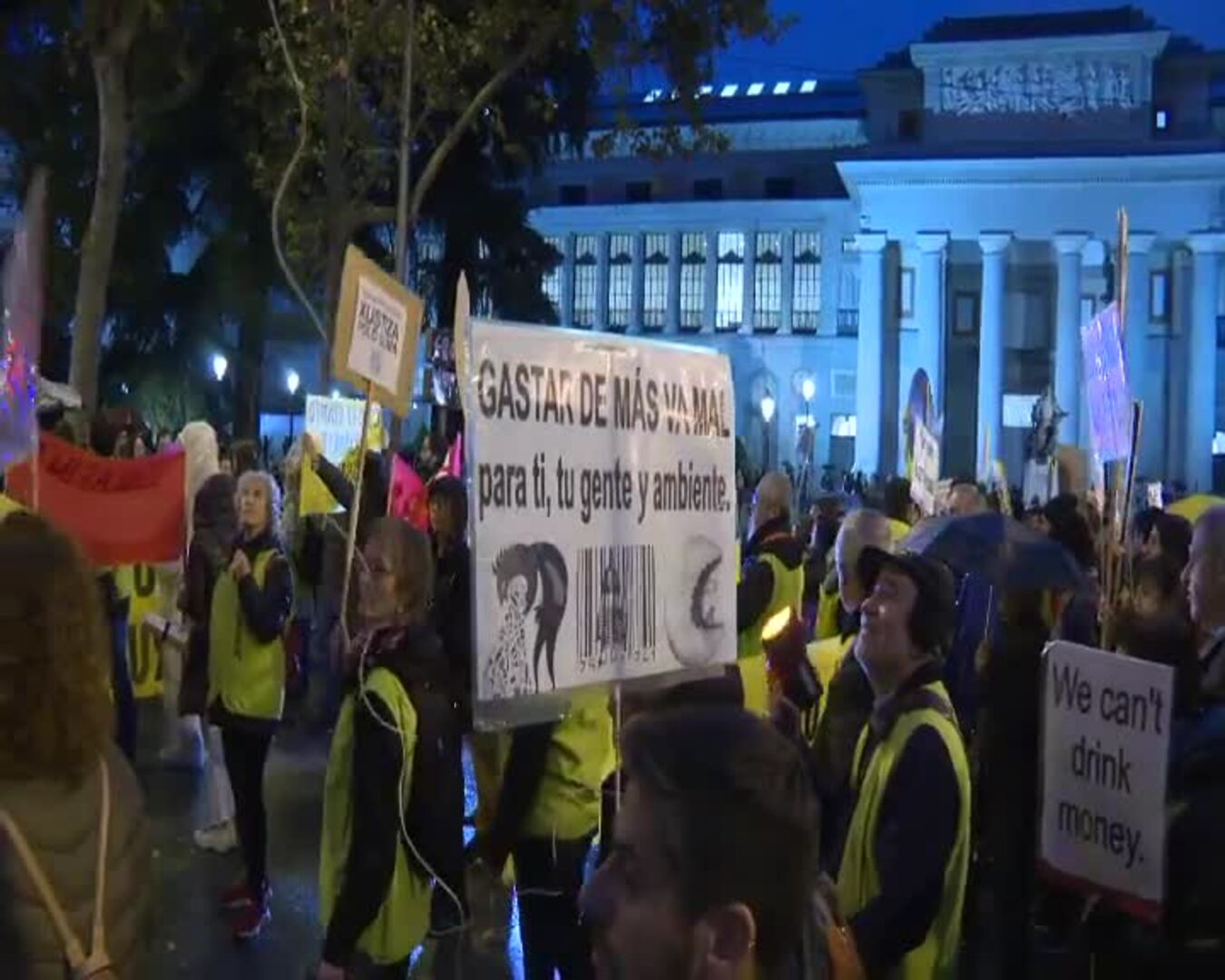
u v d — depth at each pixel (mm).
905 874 3801
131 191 35938
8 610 2873
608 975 1896
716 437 4773
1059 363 59406
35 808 2869
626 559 4422
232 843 8703
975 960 5367
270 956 7055
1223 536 4695
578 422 4277
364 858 4426
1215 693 4379
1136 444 7109
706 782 1864
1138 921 4238
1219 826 4012
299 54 21906
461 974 6953
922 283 60594
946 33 61750
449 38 22000
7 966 2838
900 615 4047
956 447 65562
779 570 7324
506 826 5414
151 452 18422
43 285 7047
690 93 23047
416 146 32812
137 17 21188
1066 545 8484
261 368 37312
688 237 70500
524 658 4094
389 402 7629
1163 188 58344
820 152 68875
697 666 4656
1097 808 4363
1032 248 63812
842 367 67250
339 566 12398
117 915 2959
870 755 4125
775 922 1844
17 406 6965
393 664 4574
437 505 7328
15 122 35188
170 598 10562
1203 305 59062
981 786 5469
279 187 22094
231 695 7305
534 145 37406
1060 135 59469
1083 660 4422
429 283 38875
